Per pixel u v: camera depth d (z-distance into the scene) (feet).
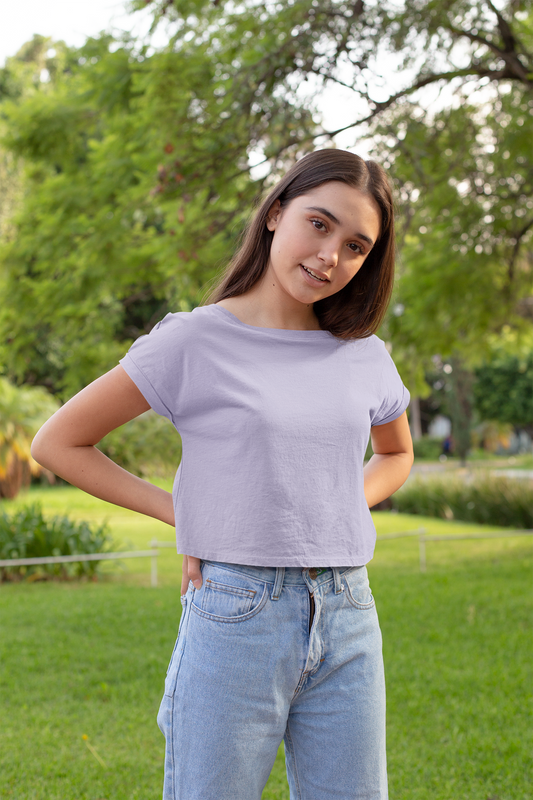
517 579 23.80
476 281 28.53
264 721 4.08
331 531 4.19
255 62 20.27
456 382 102.73
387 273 4.96
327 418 4.23
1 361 28.53
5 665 14.30
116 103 23.40
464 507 45.14
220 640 4.01
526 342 38.09
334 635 4.18
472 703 11.87
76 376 27.32
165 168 20.62
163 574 26.81
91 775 9.41
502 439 144.66
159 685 13.24
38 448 4.38
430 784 9.13
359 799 4.29
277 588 4.05
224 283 4.83
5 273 27.32
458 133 25.89
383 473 5.48
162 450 31.01
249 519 4.05
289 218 4.41
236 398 4.13
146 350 4.27
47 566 25.23
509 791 8.86
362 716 4.26
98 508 50.29
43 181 29.04
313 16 20.31
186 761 4.09
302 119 20.13
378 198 4.45
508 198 26.23
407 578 24.36
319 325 4.87
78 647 15.79
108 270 24.53
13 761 9.84
